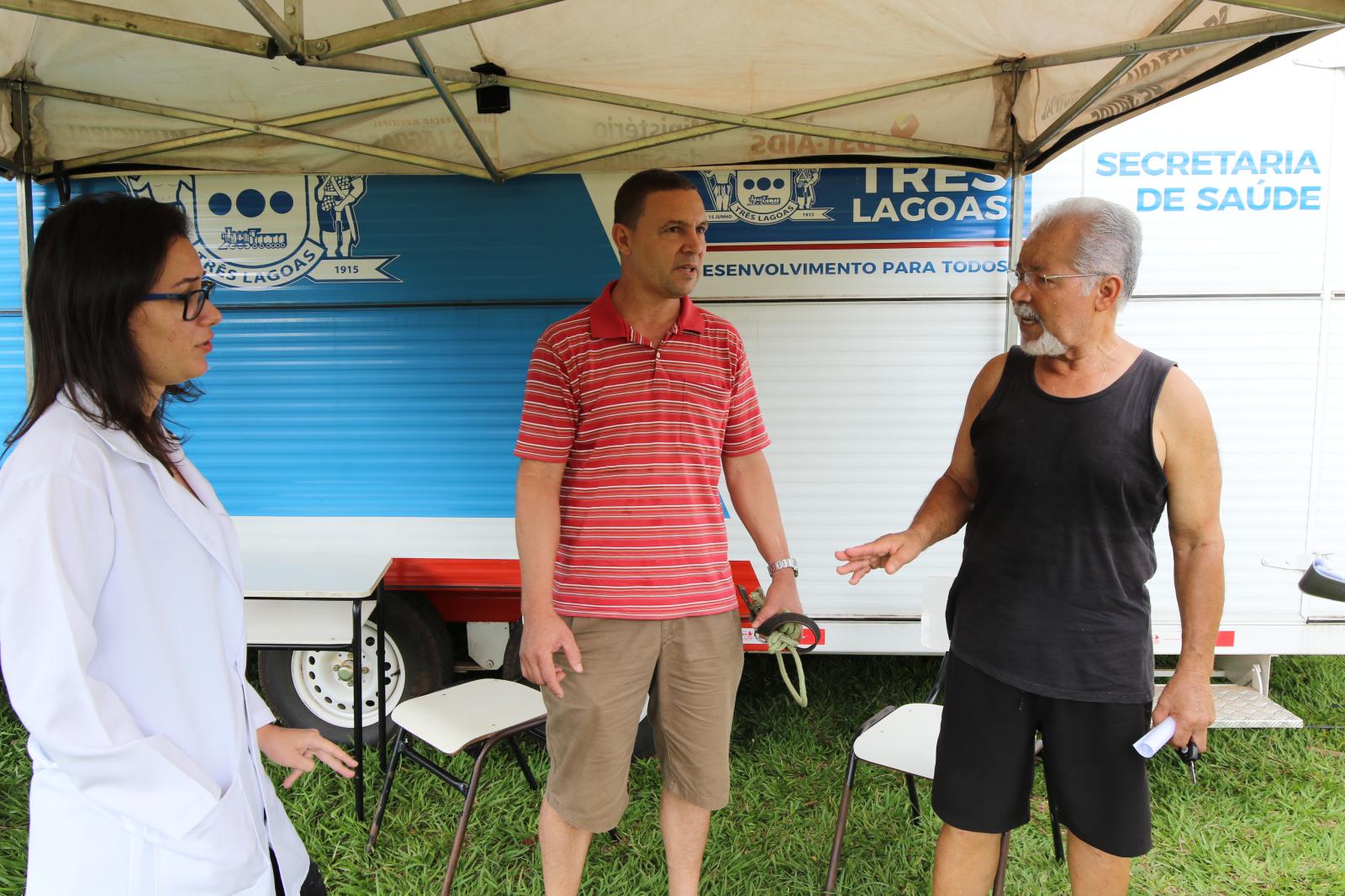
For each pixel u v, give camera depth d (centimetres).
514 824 296
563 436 210
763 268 338
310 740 145
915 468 343
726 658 218
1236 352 325
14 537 109
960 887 203
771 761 339
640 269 202
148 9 234
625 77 278
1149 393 175
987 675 191
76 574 111
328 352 345
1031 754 193
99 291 118
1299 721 320
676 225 198
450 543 350
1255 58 225
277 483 351
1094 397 177
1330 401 325
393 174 334
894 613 349
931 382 339
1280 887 265
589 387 207
